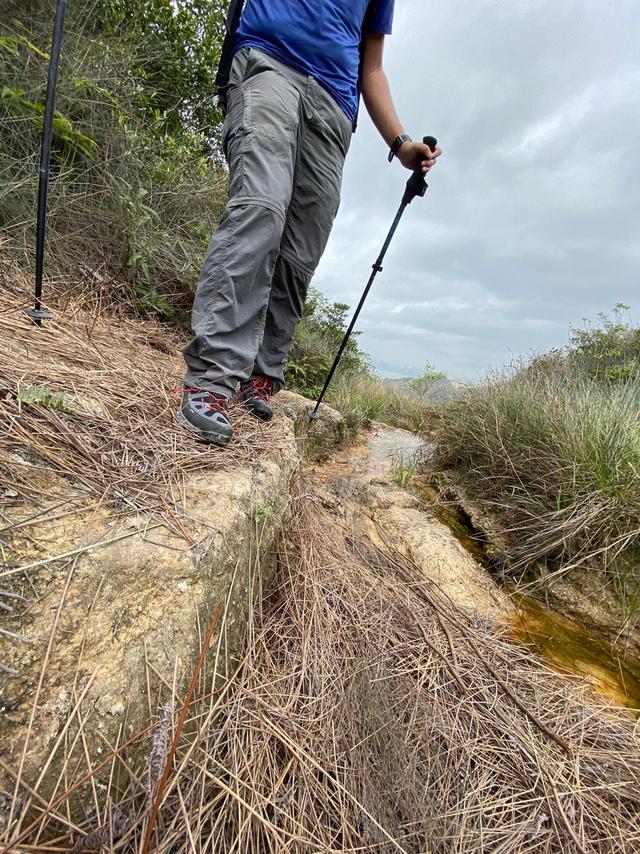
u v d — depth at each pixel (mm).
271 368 1854
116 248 2398
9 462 861
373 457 3338
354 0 1548
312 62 1511
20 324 1467
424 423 4512
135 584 807
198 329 1340
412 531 2094
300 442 2641
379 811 837
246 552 1092
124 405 1282
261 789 806
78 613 717
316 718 971
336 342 5789
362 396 4871
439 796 930
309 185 1675
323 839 780
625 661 1548
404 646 1326
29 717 605
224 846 706
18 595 673
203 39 3951
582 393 2734
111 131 2438
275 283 1802
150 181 2709
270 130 1368
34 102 2105
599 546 1879
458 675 1250
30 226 1971
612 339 4355
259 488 1253
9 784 560
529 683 1326
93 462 1003
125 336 1985
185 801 710
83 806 613
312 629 1221
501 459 2500
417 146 1912
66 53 2373
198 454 1243
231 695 945
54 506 842
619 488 1944
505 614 1681
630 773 1083
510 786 993
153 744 653
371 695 1064
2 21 2262
